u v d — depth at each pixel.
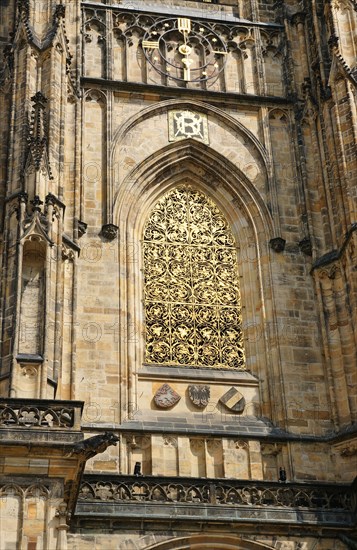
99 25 82.31
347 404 70.12
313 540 64.62
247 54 84.19
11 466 55.97
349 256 71.88
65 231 70.81
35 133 68.25
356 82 75.88
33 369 60.19
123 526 62.47
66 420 57.22
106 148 77.00
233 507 64.06
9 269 63.81
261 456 68.81
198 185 79.00
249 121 81.12
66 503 56.88
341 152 74.44
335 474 68.69
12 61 75.31
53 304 64.00
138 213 76.12
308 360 72.56
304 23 84.50
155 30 83.19
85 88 79.06
